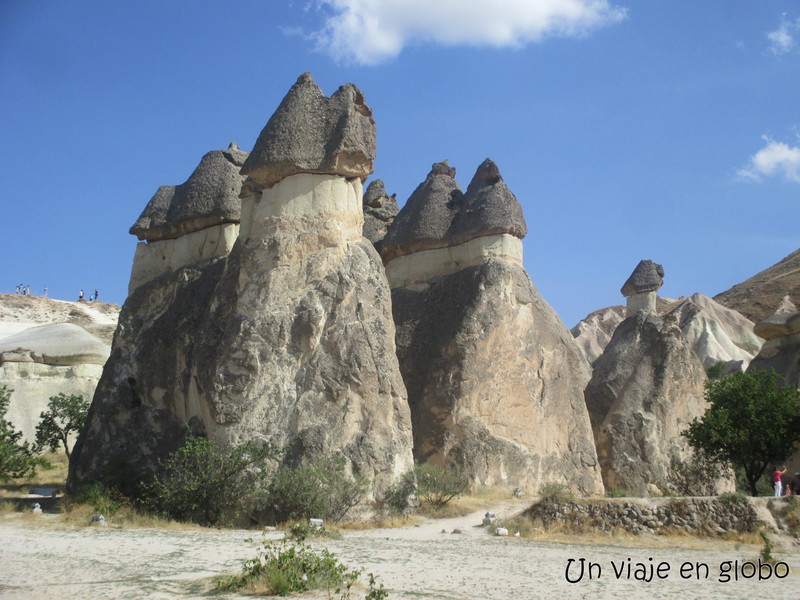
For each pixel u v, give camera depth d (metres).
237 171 26.33
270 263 21.08
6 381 34.25
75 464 23.34
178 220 25.95
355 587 12.00
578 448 27.42
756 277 103.75
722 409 22.45
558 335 28.45
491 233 28.11
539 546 16.06
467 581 12.62
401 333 28.06
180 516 18.75
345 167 21.73
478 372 25.95
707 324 73.75
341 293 20.78
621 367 34.41
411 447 20.48
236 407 19.75
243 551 14.50
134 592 11.43
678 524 17.42
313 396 19.86
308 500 18.20
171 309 24.61
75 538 15.64
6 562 13.30
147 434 22.78
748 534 16.89
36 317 60.22
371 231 34.06
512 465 25.44
